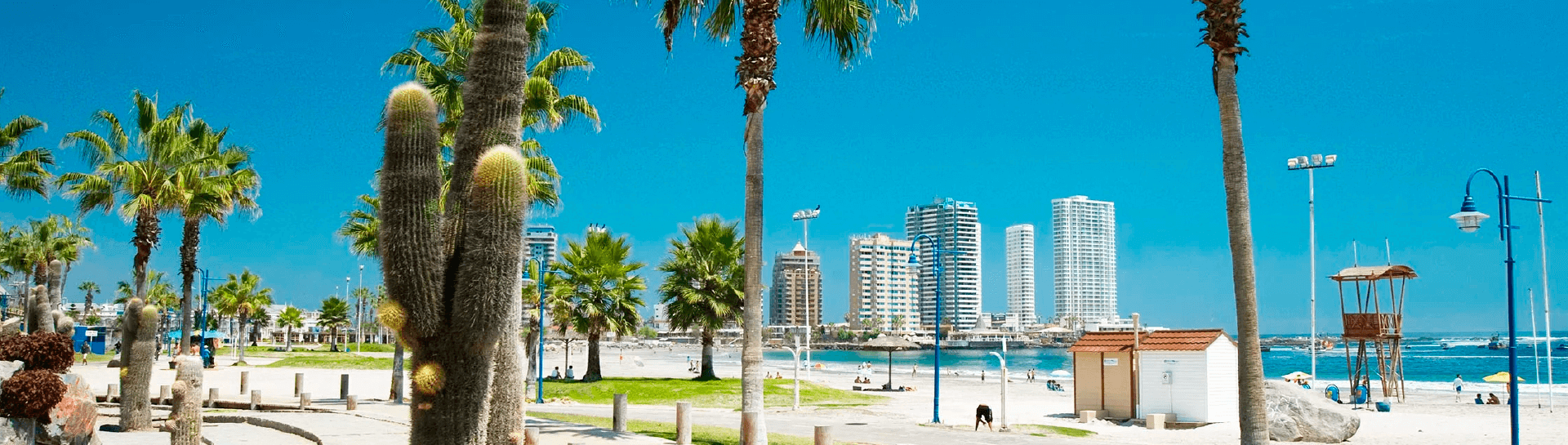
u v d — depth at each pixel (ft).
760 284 59.67
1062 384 264.31
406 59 85.61
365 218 115.03
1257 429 47.67
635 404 119.34
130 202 108.47
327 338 550.36
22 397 36.37
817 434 50.31
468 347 26.71
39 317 65.41
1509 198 62.03
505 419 34.53
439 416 26.58
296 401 92.68
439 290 26.63
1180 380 107.34
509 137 30.91
